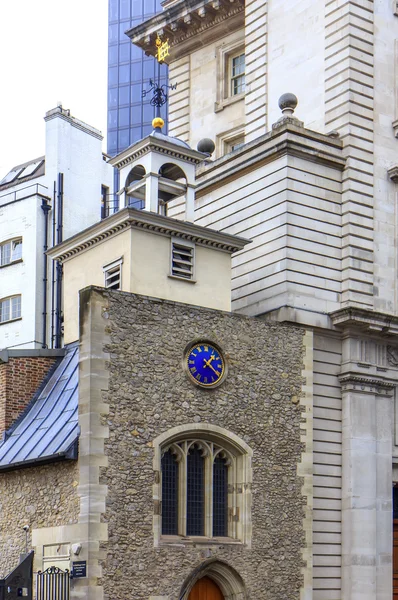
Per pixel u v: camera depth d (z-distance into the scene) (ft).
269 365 95.14
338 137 108.27
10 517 89.61
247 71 122.93
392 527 103.30
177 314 89.40
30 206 168.04
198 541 86.69
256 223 106.32
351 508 99.45
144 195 103.09
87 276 98.22
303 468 95.35
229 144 132.57
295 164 104.27
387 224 109.19
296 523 93.61
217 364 91.15
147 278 92.17
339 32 110.73
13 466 87.10
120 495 82.38
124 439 83.66
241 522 90.33
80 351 84.43
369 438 102.37
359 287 105.19
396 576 103.96
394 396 106.32
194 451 89.40
